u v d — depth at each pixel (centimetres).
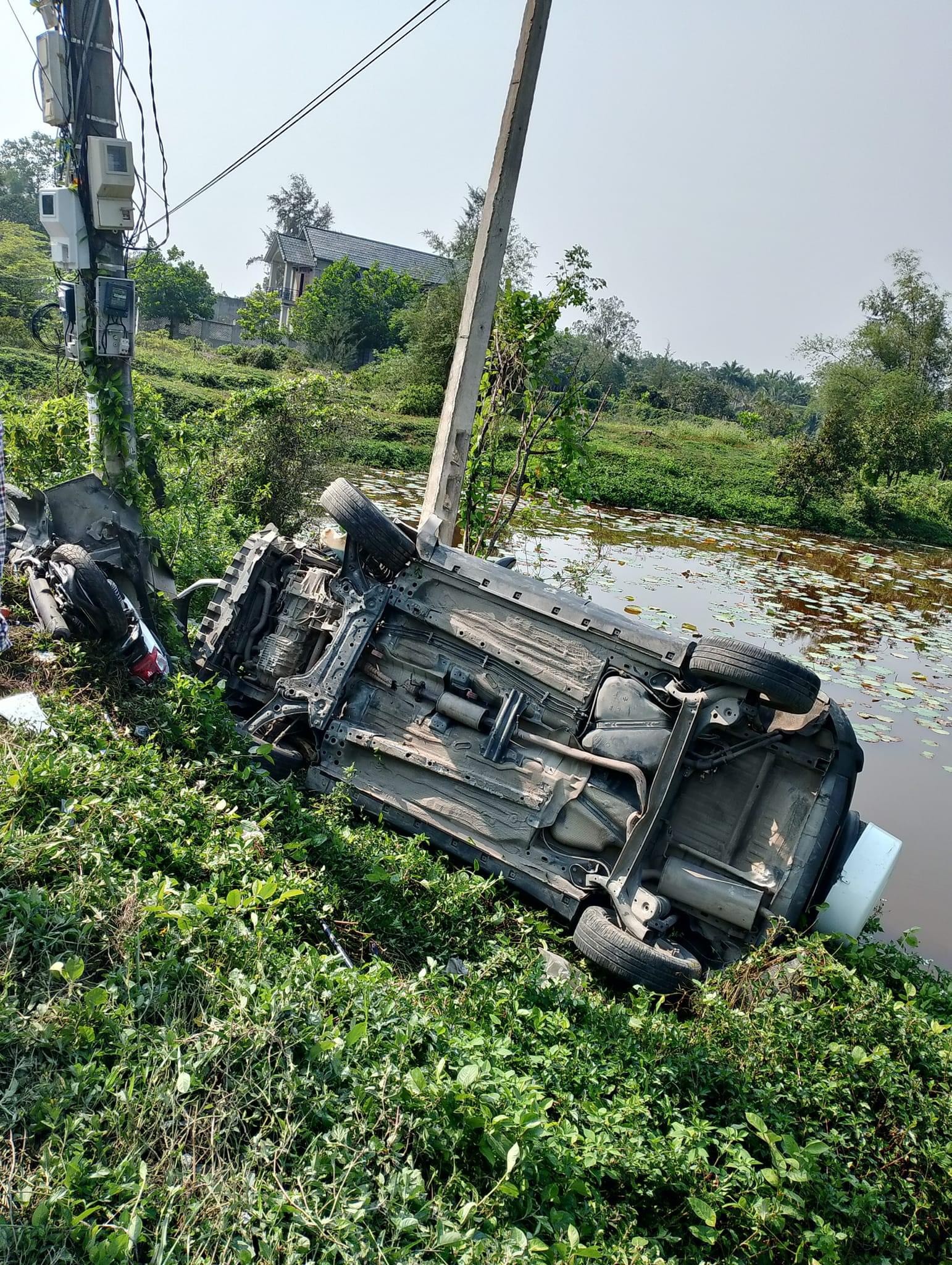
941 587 2428
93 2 734
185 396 2394
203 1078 327
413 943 525
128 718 620
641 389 5853
